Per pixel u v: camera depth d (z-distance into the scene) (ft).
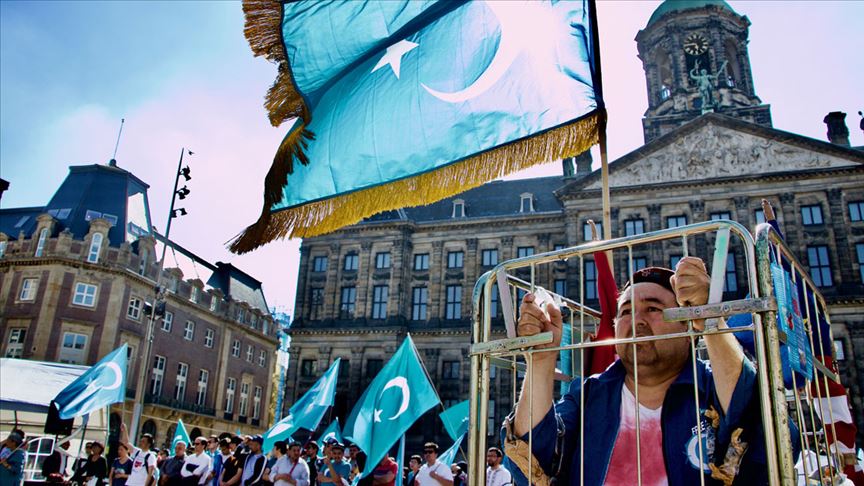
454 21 18.04
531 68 16.35
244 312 230.68
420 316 172.76
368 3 18.90
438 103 17.43
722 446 8.64
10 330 156.15
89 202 176.96
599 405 10.44
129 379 165.99
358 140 18.31
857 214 140.56
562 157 15.06
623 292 10.30
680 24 177.78
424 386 38.88
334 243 182.70
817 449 9.43
